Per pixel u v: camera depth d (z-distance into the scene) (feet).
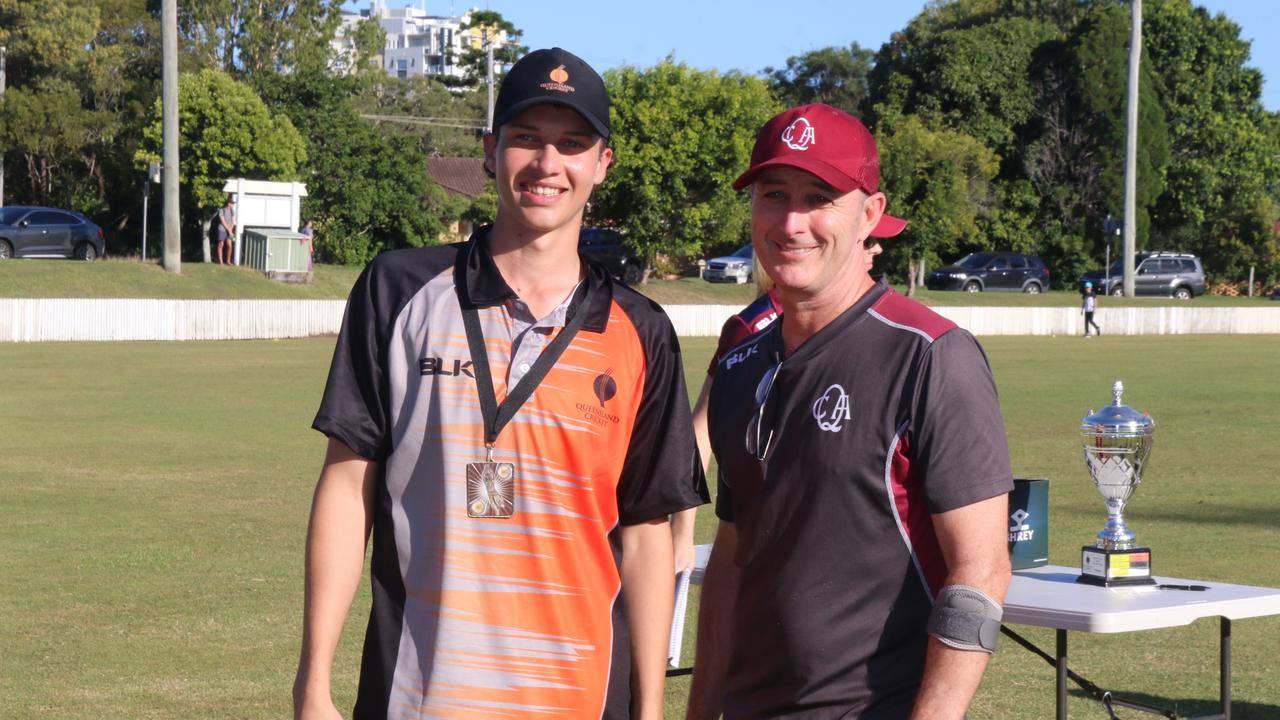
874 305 9.63
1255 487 39.93
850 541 9.32
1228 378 78.64
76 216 127.65
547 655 8.89
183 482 39.14
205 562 28.25
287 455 44.83
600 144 9.48
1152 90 192.13
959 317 137.18
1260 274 199.93
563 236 9.39
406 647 8.95
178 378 72.95
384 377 9.29
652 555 9.59
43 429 50.98
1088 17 192.75
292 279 125.90
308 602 9.16
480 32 352.90
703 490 9.81
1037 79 192.44
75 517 33.42
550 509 8.95
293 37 184.96
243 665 20.74
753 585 9.77
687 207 143.13
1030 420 56.54
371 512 9.39
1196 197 199.52
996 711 18.70
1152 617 11.80
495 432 8.97
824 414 9.41
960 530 8.99
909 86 198.49
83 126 162.81
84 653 21.29
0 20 166.20
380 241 163.12
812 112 9.73
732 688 9.98
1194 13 199.93
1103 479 13.30
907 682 9.27
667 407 9.53
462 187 228.63
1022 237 189.67
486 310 9.23
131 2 175.83
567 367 9.13
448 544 8.89
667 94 138.72
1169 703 19.01
